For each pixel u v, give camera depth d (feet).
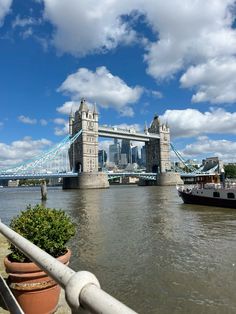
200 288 48.37
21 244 10.91
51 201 257.14
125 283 50.98
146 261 63.05
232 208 162.91
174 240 83.46
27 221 23.35
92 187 557.33
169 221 120.47
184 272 55.93
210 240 82.84
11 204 239.09
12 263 20.15
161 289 48.39
